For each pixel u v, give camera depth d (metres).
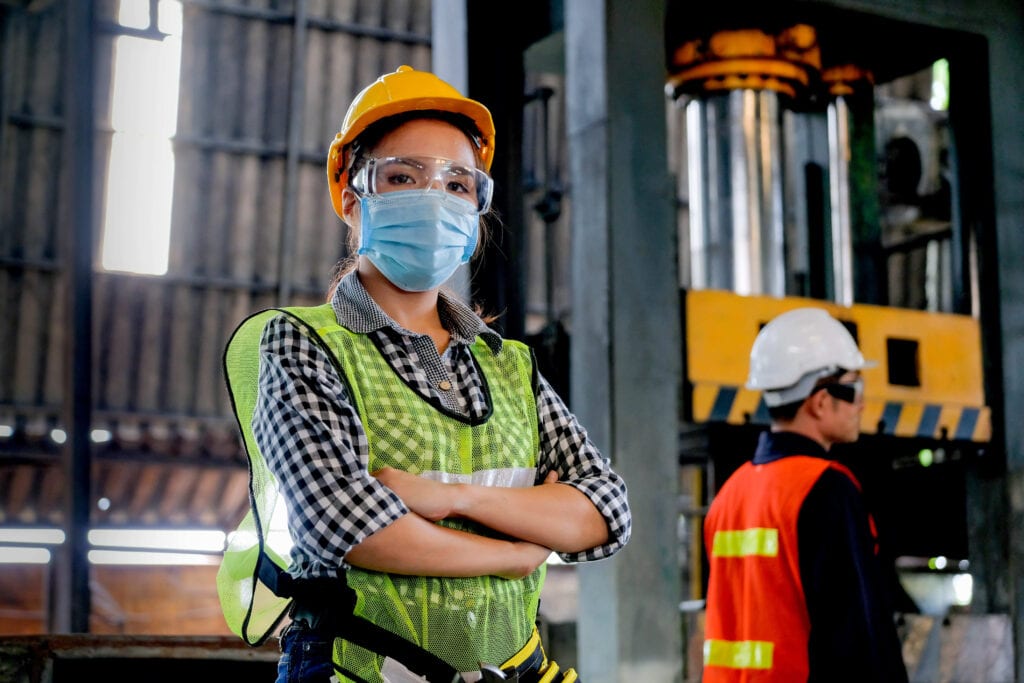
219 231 13.57
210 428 13.63
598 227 4.47
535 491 1.89
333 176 2.08
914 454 5.55
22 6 8.73
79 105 6.62
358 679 1.71
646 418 4.36
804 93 5.07
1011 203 5.29
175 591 13.39
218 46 13.45
